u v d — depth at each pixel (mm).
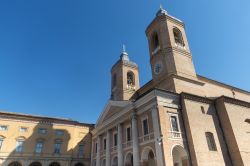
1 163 41312
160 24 38562
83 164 48281
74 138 49625
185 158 26062
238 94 42562
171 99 29078
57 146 47438
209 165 25453
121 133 34281
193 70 35562
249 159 27312
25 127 46188
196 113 28953
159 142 25031
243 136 29156
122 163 31891
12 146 43500
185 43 37812
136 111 31859
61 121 49969
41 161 44750
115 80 48281
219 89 39406
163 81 33625
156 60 37000
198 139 26672
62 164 46156
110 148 36781
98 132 42656
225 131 29500
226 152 28062
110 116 38656
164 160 23781
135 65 48219
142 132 29500
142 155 28297
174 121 27844
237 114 30953
